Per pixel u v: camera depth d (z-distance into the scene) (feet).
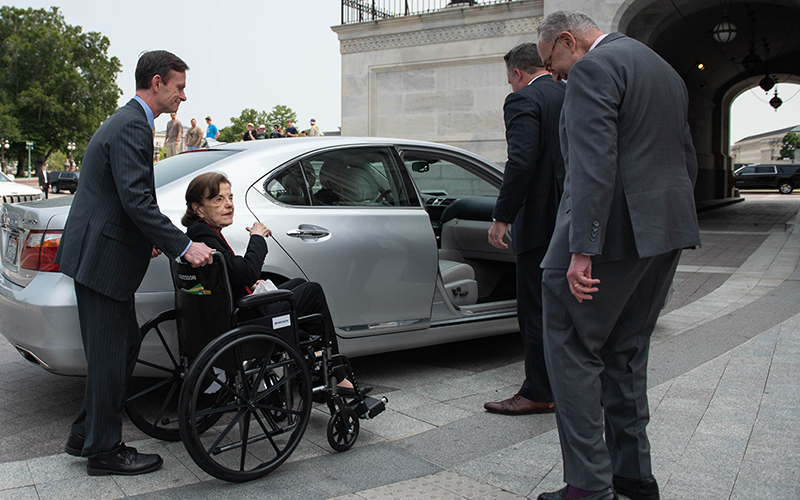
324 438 9.93
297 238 11.06
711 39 62.34
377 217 12.17
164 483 8.34
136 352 9.09
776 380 11.61
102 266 8.27
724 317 17.46
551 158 10.18
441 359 14.69
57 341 9.57
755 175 114.83
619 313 7.20
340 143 12.42
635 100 6.81
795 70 78.54
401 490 8.00
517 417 10.68
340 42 48.93
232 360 8.32
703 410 10.27
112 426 8.53
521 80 10.92
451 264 14.47
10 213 10.94
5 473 8.63
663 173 6.90
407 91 47.34
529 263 10.47
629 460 7.49
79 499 7.86
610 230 6.84
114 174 8.11
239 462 9.04
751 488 7.70
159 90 8.72
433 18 45.60
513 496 7.81
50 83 212.43
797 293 20.40
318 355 9.36
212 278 8.36
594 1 40.32
